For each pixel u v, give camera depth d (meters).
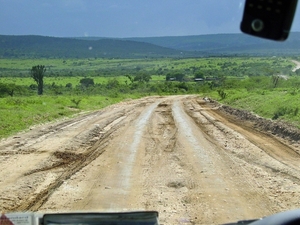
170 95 67.75
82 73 175.00
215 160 12.70
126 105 39.34
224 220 7.29
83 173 11.03
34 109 26.91
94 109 34.19
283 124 19.17
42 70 61.16
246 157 13.20
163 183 10.00
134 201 8.52
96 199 8.65
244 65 149.50
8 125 20.14
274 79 55.12
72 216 3.74
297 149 14.48
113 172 11.16
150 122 23.39
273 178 10.43
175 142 16.25
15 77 147.62
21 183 9.85
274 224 2.69
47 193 9.09
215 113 29.34
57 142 15.86
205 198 8.72
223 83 76.94
